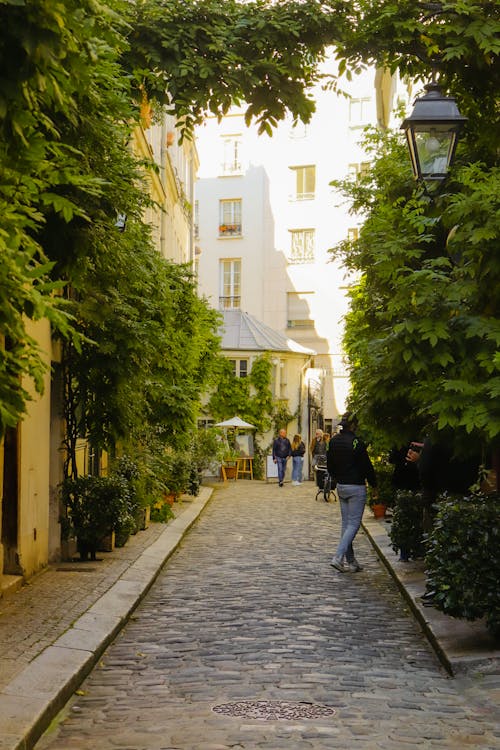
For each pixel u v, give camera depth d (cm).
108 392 1413
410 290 852
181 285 2123
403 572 1321
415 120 977
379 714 656
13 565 1180
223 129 5750
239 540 1888
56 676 716
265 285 5672
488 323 838
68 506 1404
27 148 489
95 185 611
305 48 1050
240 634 959
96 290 1127
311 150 5584
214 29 1015
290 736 596
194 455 3058
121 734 609
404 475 1488
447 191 1125
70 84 496
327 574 1409
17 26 430
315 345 5562
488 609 839
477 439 882
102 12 473
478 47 1041
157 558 1480
